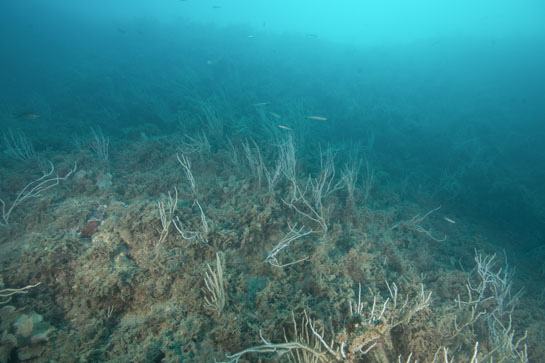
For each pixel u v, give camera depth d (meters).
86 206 4.54
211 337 2.81
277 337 2.86
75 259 3.46
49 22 27.72
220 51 17.06
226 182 5.59
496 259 5.47
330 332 2.92
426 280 4.37
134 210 3.90
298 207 4.85
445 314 3.34
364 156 8.81
